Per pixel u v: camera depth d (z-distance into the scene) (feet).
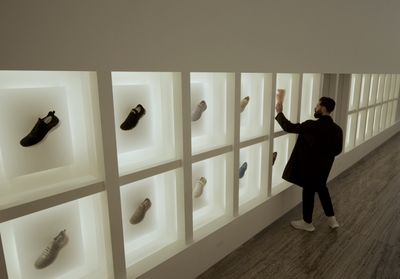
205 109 8.04
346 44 13.94
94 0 4.94
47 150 5.09
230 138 8.51
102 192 5.72
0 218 4.38
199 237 8.00
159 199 7.53
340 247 9.43
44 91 4.93
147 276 6.62
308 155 9.78
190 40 6.68
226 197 9.08
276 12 9.02
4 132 4.60
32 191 5.04
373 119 21.68
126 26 5.46
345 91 15.88
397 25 20.90
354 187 14.67
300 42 10.41
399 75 26.17
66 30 4.66
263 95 9.87
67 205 5.56
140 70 5.81
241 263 8.66
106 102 5.32
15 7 4.09
